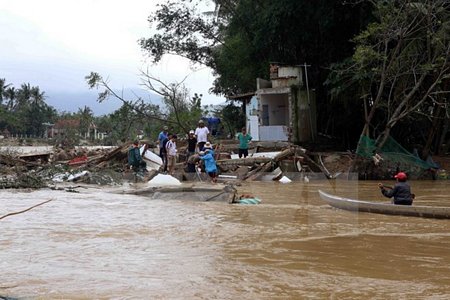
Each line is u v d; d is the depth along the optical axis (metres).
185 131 35.84
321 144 30.00
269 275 6.98
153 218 11.85
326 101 32.16
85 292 6.12
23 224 10.89
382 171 24.08
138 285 6.43
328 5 27.30
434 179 24.34
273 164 22.77
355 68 24.80
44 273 6.97
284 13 28.05
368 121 24.75
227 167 23.25
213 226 10.83
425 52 24.22
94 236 9.64
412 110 23.75
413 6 22.27
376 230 10.50
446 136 32.66
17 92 112.31
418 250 8.65
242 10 33.09
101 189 18.36
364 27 26.97
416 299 5.97
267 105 31.00
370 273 7.16
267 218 11.95
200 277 6.84
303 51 31.84
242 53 34.50
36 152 30.00
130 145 26.09
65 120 86.81
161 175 19.88
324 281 6.71
